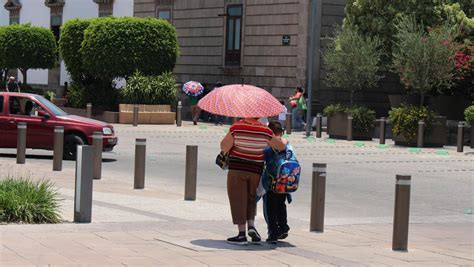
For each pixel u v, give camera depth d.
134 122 38.22
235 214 10.95
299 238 11.72
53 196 12.55
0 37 52.22
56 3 57.38
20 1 62.12
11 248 9.72
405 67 31.84
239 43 44.78
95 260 9.25
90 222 12.02
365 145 31.22
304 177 20.39
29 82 60.94
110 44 41.78
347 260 10.15
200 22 47.28
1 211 11.63
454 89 35.94
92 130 22.11
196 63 47.59
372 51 35.00
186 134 34.12
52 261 9.05
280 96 42.22
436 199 17.28
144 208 13.95
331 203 16.17
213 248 10.46
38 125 22.03
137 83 40.78
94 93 43.69
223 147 10.95
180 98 48.28
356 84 34.94
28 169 19.22
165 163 22.88
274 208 11.14
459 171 22.81
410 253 10.92
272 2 42.59
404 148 30.27
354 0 37.78
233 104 10.78
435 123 31.12
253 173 10.94
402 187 11.01
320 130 34.69
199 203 14.98
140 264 9.16
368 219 14.17
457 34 33.41
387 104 42.66
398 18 36.62
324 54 38.44
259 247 10.79
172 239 10.96
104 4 53.56
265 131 10.93
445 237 12.60
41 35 52.41
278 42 42.28
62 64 57.09
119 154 24.94
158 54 42.50
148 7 50.50
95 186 16.92
